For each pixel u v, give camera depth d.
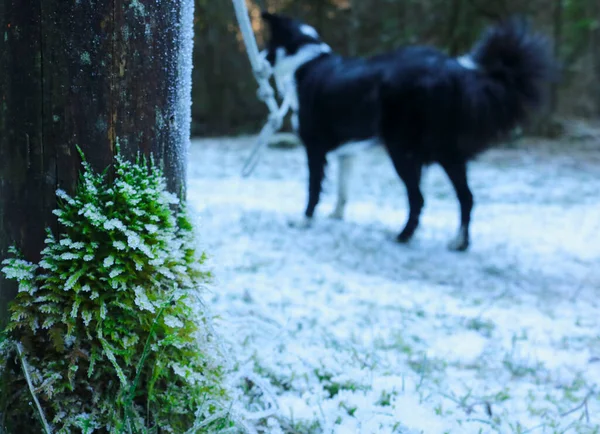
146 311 1.42
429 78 4.23
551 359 2.48
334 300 3.11
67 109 1.34
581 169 8.86
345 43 12.26
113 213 1.38
